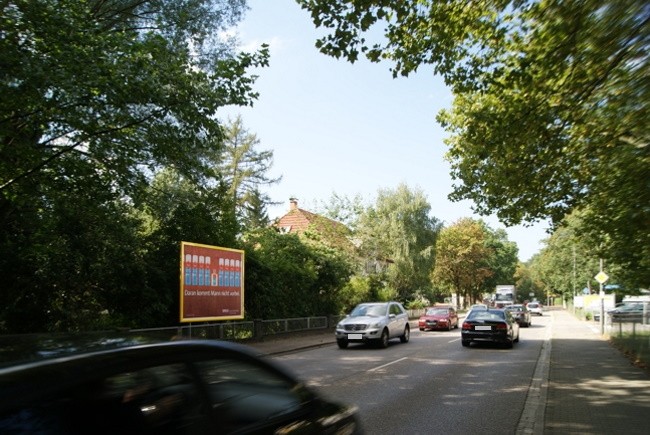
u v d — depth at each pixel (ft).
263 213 149.07
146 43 36.32
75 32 32.42
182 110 37.68
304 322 83.05
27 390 6.37
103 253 47.32
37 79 30.12
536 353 56.75
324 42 27.32
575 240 53.21
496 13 30.35
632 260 45.78
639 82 25.70
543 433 22.43
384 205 148.46
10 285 42.60
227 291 61.98
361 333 62.08
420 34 31.04
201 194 60.70
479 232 219.61
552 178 40.42
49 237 43.19
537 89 30.96
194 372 8.80
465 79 32.76
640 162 30.71
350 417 12.26
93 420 6.83
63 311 44.57
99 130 37.52
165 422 7.77
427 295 180.34
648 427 23.43
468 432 22.66
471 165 44.60
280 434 9.58
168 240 59.88
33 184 39.52
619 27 23.57
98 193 42.57
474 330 62.69
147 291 51.80
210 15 51.26
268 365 10.75
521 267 392.68
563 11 24.68
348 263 102.01
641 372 41.16
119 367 7.62
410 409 27.40
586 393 31.96
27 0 31.09
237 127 152.35
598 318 128.06
